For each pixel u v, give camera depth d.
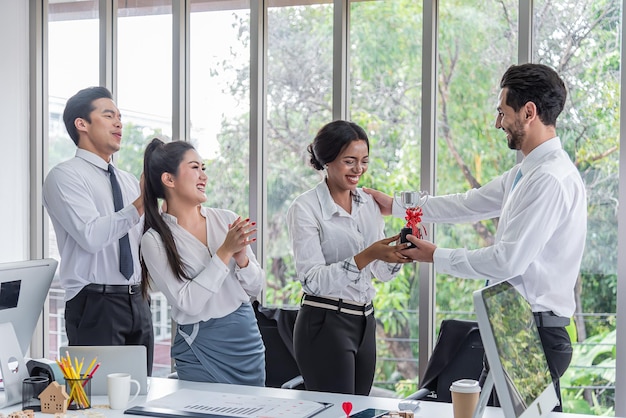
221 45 4.96
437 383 3.74
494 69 4.35
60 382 2.55
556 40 4.22
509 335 1.89
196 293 2.77
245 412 2.34
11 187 5.22
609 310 4.12
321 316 3.26
